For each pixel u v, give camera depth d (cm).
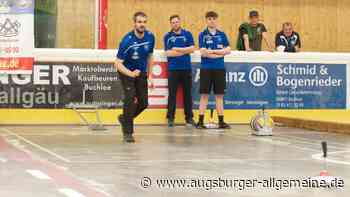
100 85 1424
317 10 2000
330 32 2011
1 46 1390
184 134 1214
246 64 1491
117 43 1880
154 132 1253
